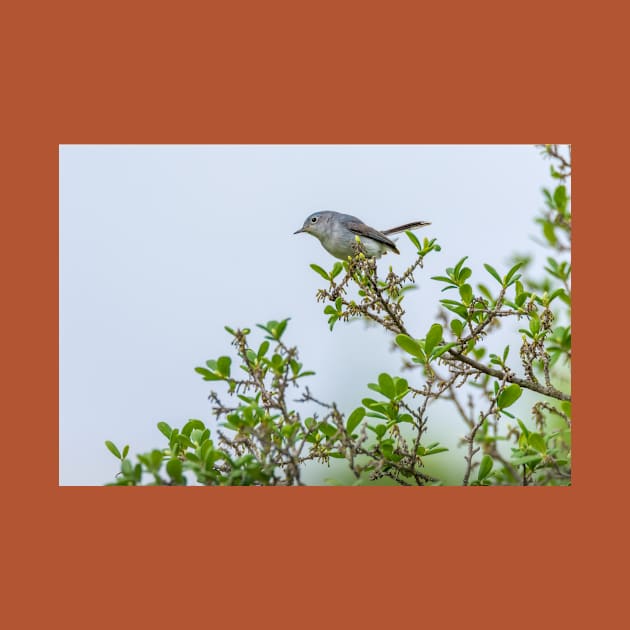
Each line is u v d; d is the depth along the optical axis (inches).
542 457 302.7
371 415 297.3
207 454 252.4
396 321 321.4
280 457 259.4
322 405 272.1
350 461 275.0
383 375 293.1
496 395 302.2
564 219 402.0
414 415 294.7
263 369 285.4
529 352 313.1
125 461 233.9
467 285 320.2
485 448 350.9
